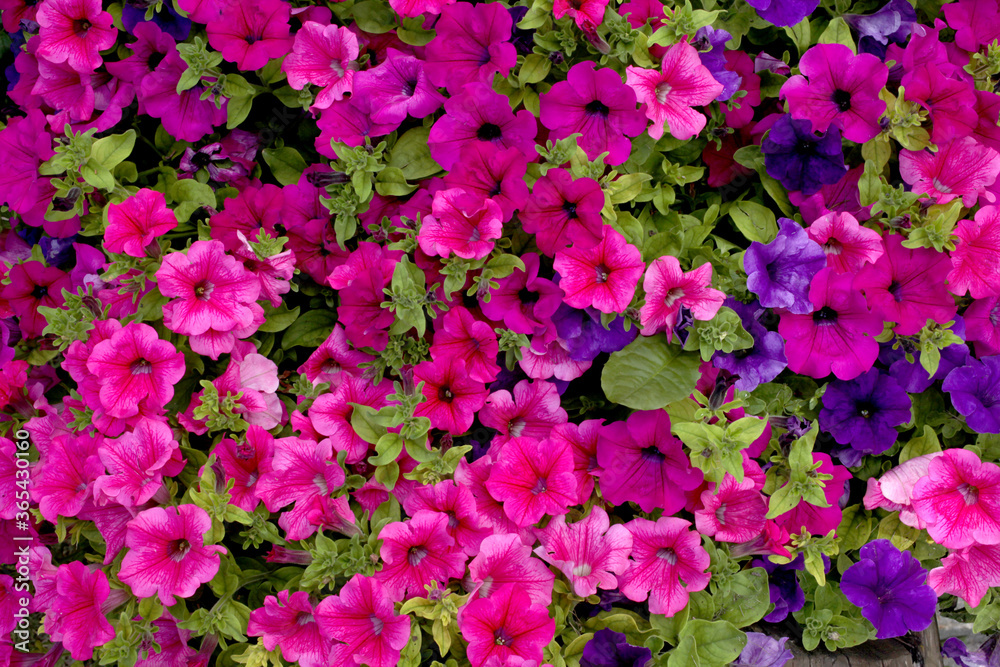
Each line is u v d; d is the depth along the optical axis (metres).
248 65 1.18
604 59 1.17
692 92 1.17
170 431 1.14
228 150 1.22
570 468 1.16
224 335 1.15
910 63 1.19
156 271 1.15
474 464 1.17
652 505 1.17
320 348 1.19
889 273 1.18
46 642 1.25
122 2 1.22
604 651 1.18
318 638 1.15
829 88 1.18
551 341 1.17
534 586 1.16
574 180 1.14
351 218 1.19
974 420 1.19
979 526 1.17
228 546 1.22
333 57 1.19
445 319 1.16
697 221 1.20
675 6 1.19
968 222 1.19
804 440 1.16
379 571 1.14
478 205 1.15
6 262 1.23
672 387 1.15
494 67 1.17
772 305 1.15
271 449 1.16
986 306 1.20
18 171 1.20
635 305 1.16
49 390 1.24
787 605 1.23
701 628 1.18
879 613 1.20
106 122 1.21
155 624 1.17
